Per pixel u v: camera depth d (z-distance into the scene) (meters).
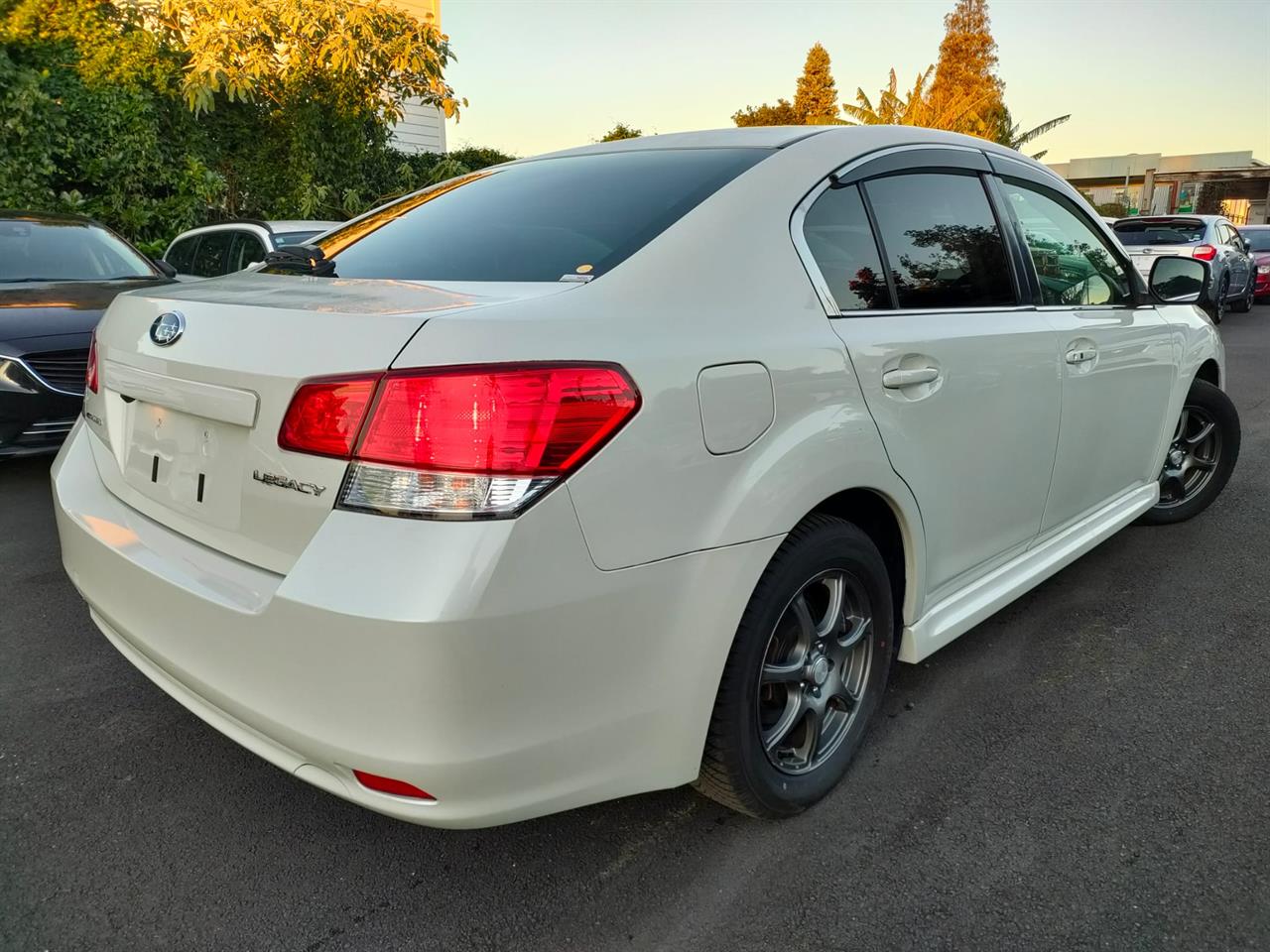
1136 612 3.41
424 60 10.88
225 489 1.81
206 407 1.80
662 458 1.69
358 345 1.60
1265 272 17.25
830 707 2.31
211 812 2.24
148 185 9.97
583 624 1.62
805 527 2.03
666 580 1.72
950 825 2.20
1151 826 2.19
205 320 1.88
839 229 2.26
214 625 1.73
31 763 2.42
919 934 1.87
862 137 2.46
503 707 1.56
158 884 2.00
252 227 7.49
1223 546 4.09
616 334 1.70
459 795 1.58
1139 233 14.02
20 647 3.05
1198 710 2.72
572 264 1.96
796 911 1.93
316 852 2.11
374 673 1.51
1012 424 2.65
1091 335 3.04
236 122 10.85
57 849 2.09
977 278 2.65
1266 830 2.18
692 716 1.83
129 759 2.45
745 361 1.85
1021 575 2.94
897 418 2.20
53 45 9.38
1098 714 2.70
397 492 1.53
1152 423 3.61
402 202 2.84
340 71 10.62
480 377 1.53
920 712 2.71
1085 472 3.17
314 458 1.61
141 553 1.96
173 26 10.10
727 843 2.15
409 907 1.94
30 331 4.41
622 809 2.27
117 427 2.22
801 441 1.93
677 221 2.03
